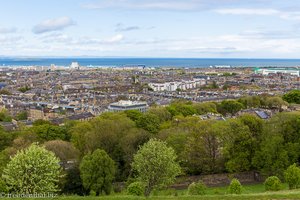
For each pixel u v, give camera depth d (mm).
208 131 185125
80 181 154750
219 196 96750
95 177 148250
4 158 162125
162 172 112312
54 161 110562
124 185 166125
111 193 151875
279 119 183625
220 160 182750
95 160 150125
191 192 134875
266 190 136500
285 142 172875
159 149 113062
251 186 159875
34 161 106375
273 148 164500
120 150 193750
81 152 198875
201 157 181250
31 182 105000
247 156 173000
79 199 94500
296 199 92000
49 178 108688
